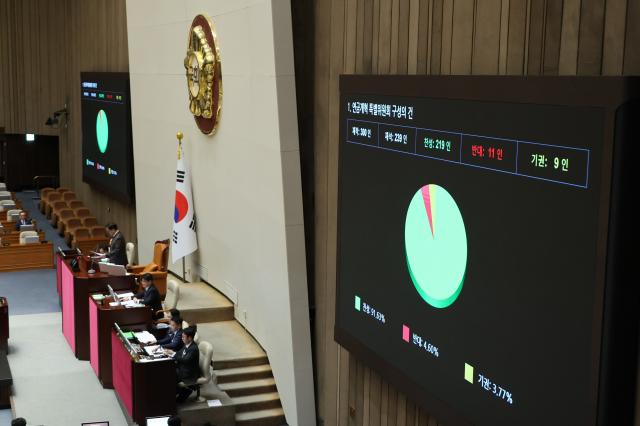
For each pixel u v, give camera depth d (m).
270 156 16.50
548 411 8.55
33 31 38.31
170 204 23.39
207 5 19.80
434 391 11.06
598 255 7.67
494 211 9.46
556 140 8.27
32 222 29.59
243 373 17.12
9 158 40.25
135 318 17.38
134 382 15.06
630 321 7.72
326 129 15.41
